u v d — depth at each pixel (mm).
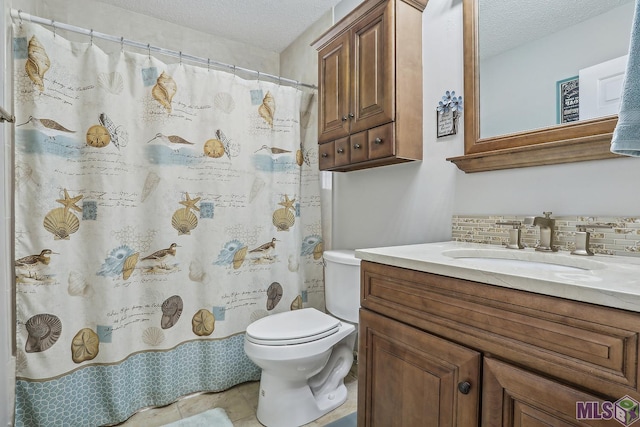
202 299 1703
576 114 979
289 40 2420
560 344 572
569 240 985
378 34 1428
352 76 1563
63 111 1389
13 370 1285
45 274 1331
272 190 1912
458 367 731
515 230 1068
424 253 972
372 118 1453
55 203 1361
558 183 1027
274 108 1923
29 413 1305
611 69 910
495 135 1189
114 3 1978
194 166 1693
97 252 1446
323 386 1608
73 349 1392
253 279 1843
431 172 1449
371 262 1007
